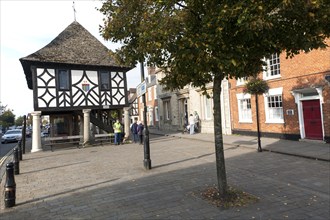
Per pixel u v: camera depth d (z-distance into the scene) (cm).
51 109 1733
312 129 1312
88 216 518
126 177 819
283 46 486
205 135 2025
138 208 545
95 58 1895
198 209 521
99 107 1891
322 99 1229
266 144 1316
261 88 1148
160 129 3144
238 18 391
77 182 793
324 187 639
